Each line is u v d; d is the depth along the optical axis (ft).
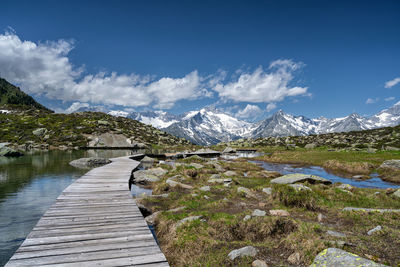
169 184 67.56
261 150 296.92
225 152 273.75
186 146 370.32
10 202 52.47
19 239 34.19
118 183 61.57
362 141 389.80
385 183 80.48
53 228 30.40
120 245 25.95
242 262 24.53
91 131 328.49
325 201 45.29
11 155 154.30
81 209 38.99
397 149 195.52
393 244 25.62
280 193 46.91
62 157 151.33
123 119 484.33
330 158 144.56
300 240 27.02
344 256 20.93
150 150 275.39
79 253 23.84
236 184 71.87
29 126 332.60
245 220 33.60
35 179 78.23
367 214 36.32
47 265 21.35
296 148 296.10
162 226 35.65
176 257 27.45
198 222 33.55
